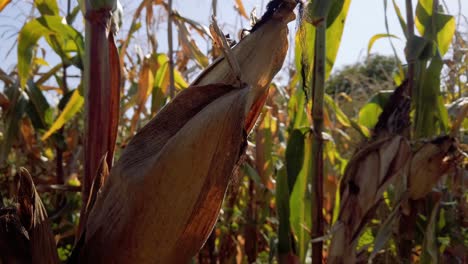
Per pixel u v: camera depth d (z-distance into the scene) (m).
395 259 0.91
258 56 0.37
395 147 0.66
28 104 1.08
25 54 0.74
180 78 1.07
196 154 0.33
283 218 0.75
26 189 0.35
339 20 0.71
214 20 0.35
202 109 0.34
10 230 0.34
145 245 0.33
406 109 0.67
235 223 1.31
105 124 0.46
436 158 0.71
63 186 0.74
